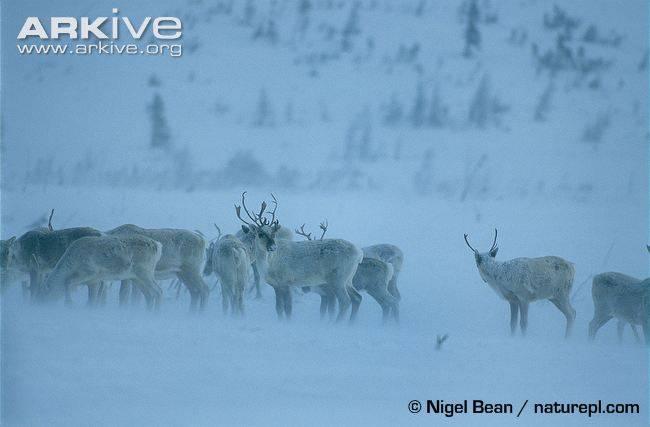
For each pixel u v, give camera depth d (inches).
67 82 3233.3
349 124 2967.5
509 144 2731.3
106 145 2723.9
